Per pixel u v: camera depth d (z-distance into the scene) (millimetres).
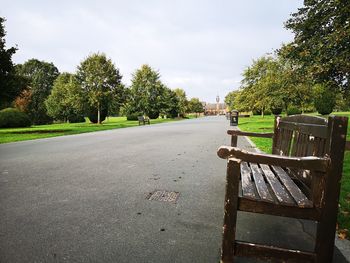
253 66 31547
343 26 11773
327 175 1785
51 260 2102
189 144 9648
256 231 2627
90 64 32312
